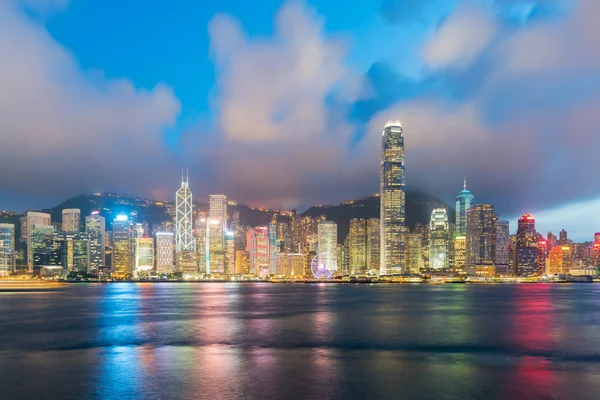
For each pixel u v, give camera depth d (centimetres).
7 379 5925
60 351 7806
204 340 8950
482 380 5878
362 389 5481
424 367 6588
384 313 14650
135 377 6003
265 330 10356
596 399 5138
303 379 5922
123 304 18762
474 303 19812
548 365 6750
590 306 17975
